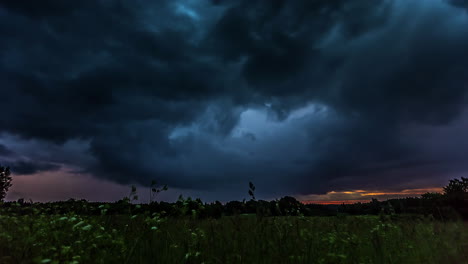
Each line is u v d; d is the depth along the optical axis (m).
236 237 4.25
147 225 4.46
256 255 3.82
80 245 3.91
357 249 4.45
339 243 4.49
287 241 4.26
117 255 4.01
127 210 4.69
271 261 3.79
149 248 4.01
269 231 4.33
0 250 3.73
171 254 4.09
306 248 4.16
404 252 4.64
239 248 4.04
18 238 4.02
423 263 4.23
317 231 5.03
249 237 4.20
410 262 4.28
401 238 5.24
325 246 4.46
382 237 4.98
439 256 4.20
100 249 4.07
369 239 4.72
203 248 4.23
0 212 5.12
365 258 4.32
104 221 5.08
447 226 4.84
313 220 5.66
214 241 4.24
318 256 4.13
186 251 3.96
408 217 5.79
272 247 3.96
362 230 5.34
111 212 5.40
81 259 3.56
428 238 4.97
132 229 4.82
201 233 4.66
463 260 3.95
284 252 3.90
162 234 4.56
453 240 4.29
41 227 4.46
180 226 4.93
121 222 5.11
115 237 4.37
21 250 3.65
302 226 5.07
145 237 4.25
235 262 3.73
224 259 3.80
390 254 4.53
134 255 3.92
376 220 5.90
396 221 5.73
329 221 5.79
